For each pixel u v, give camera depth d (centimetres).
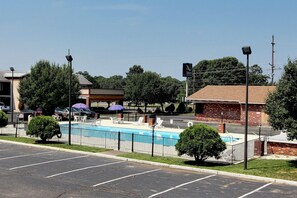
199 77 9744
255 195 1390
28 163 1994
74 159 2139
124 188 1477
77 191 1423
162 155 2278
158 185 1532
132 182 1580
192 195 1383
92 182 1573
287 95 1792
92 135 2825
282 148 2258
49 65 5362
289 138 1834
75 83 5738
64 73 5481
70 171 1795
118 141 2458
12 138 2961
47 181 1584
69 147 2514
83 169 1848
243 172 1744
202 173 1786
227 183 1583
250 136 3161
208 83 9462
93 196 1352
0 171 1777
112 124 4278
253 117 4456
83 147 2522
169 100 7425
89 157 2217
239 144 2166
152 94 7044
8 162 2014
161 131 3609
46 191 1416
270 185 1557
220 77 9431
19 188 1457
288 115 1809
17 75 6800
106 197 1342
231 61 9456
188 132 1958
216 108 4872
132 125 4188
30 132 2731
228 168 1845
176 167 1909
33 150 2469
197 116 5053
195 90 9612
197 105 5056
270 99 1900
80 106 5181
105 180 1612
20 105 6612
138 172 1794
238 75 9344
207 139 1916
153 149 2298
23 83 5328
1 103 6662
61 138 2959
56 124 2783
